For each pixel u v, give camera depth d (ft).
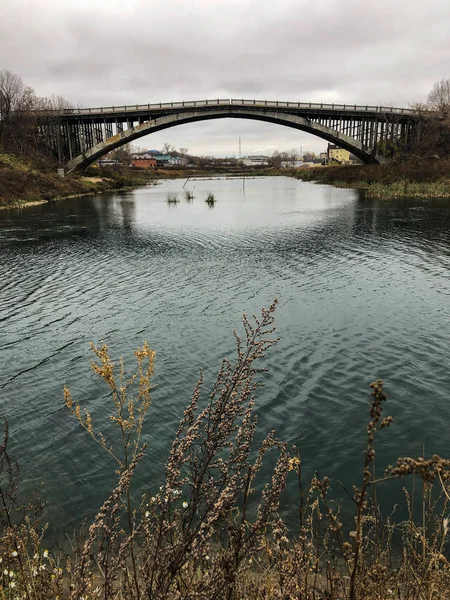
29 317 49.11
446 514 18.22
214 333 42.68
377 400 6.58
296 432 26.37
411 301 51.11
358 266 70.18
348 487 21.26
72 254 86.58
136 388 32.14
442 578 10.34
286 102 261.65
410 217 123.85
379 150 274.77
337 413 28.35
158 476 22.20
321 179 326.24
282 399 30.22
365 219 124.57
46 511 19.69
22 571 10.09
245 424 8.59
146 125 259.60
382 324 43.75
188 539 7.42
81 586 7.36
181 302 53.47
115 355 38.29
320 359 36.19
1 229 118.93
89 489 21.40
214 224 128.06
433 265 68.80
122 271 71.77
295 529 17.61
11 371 35.73
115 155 533.96
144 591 7.48
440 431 26.13
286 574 9.29
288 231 110.63
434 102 298.35
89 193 242.78
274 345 39.06
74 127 276.21
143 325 45.65
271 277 65.05
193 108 258.37
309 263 73.87
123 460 23.80
